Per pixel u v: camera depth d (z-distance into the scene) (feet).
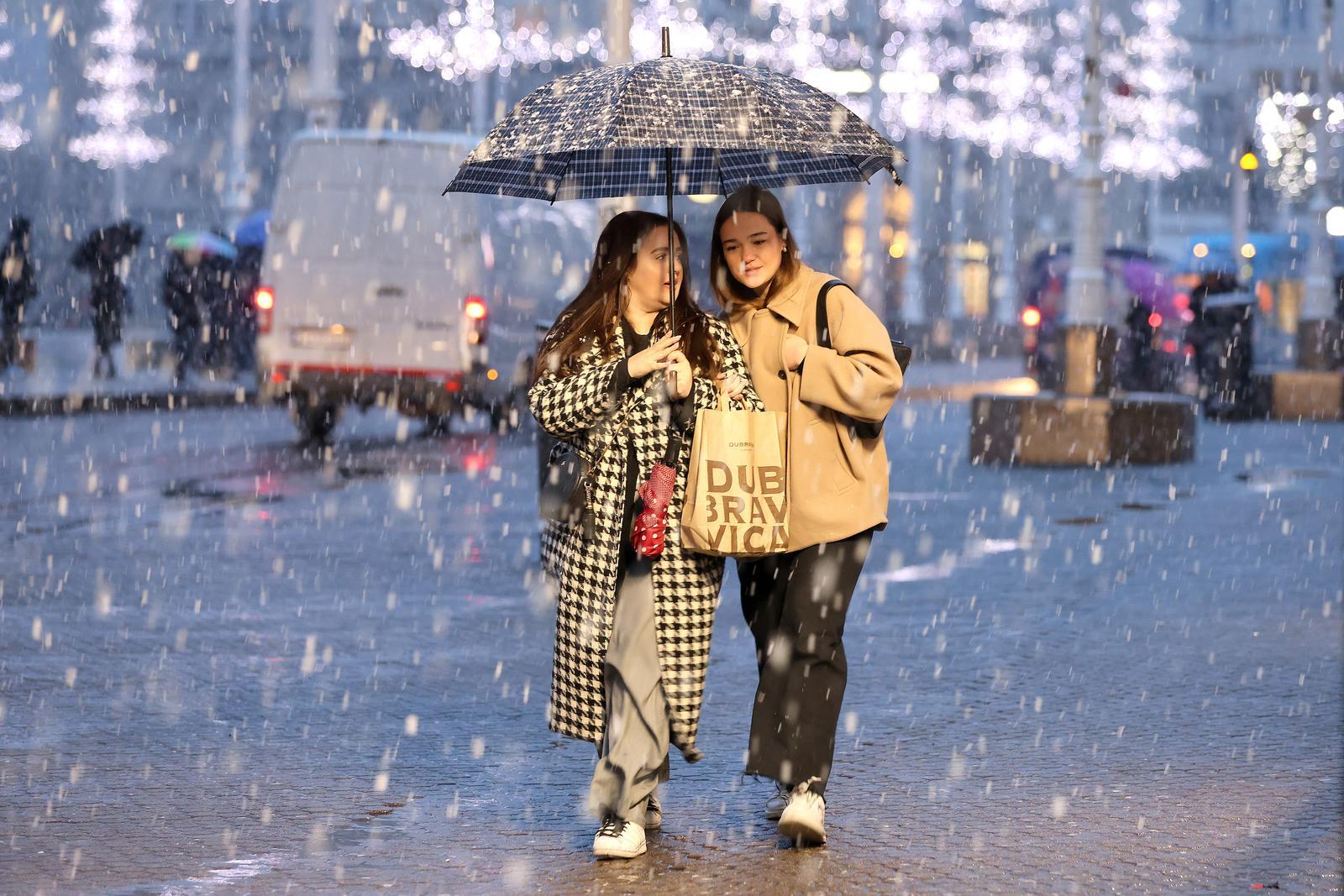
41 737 61.31
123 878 45.42
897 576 98.12
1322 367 246.68
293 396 187.73
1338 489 144.97
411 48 384.88
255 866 46.57
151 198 486.79
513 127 48.19
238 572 100.07
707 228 327.26
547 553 50.11
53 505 131.95
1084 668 73.26
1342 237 451.94
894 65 396.98
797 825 47.14
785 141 46.55
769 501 47.34
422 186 187.52
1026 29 412.16
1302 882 44.57
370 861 47.03
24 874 45.73
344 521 122.93
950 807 52.19
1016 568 101.14
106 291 277.44
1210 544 111.04
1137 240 560.61
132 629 82.23
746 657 76.07
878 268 384.68
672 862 46.73
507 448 187.42
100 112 420.36
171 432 204.64
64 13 457.27
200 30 493.77
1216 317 241.76
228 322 281.13
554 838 49.21
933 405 260.42
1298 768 56.65
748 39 384.06
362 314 186.29
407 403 187.42
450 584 96.32
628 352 48.55
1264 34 557.74
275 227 187.42
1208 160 528.22
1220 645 78.13
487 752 59.47
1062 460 168.55
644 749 47.21
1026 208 549.54
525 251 204.54
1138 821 50.39
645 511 47.62
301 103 495.82
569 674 48.37
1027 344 280.72
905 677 71.56
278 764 57.72
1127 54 444.55
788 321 49.60
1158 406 168.66
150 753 59.16
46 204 451.12
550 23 379.96
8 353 279.08
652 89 46.85
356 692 68.95
